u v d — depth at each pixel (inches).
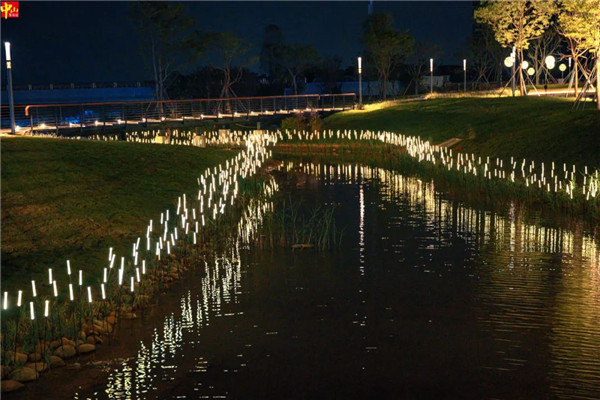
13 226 628.4
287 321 443.2
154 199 828.0
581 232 690.8
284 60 3341.5
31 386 349.4
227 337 415.2
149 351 394.6
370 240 680.4
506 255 605.6
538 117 1428.4
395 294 498.3
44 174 832.3
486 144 1344.7
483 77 3545.8
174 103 1943.9
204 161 1129.4
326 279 541.3
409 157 1257.4
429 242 664.4
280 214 821.2
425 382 347.9
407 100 2447.1
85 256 572.1
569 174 999.0
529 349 387.9
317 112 2228.1
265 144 1702.8
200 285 529.0
